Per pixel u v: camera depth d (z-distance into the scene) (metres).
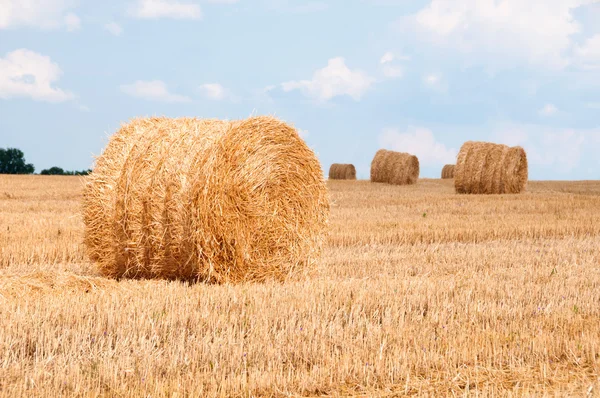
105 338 8.10
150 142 12.90
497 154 35.56
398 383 7.20
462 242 18.95
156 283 12.38
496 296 11.23
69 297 10.37
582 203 29.09
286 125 13.36
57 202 28.36
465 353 7.90
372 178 48.31
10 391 6.48
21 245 15.89
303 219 13.77
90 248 13.50
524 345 8.30
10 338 7.93
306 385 6.92
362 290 11.02
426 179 60.84
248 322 8.93
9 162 116.38
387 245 17.98
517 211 26.19
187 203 12.18
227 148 12.44
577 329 9.15
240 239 12.49
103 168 13.24
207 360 7.52
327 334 8.58
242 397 6.66
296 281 13.06
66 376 6.79
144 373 7.04
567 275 13.37
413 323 9.30
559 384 7.17
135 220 12.79
